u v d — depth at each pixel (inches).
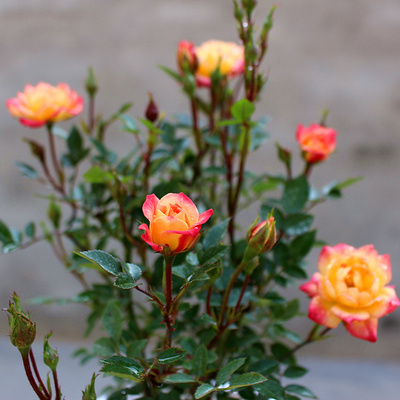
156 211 24.0
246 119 27.3
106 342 26.7
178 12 58.7
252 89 27.4
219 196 31.4
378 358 60.3
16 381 53.2
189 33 58.8
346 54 57.4
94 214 29.2
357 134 58.6
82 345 61.4
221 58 28.7
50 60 61.1
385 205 59.5
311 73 58.1
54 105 29.3
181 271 25.6
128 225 28.8
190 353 26.7
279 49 57.9
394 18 56.3
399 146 58.3
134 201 27.3
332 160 59.3
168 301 24.5
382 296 26.0
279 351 28.0
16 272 64.0
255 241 25.1
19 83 61.7
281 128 59.0
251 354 27.1
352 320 25.7
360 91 57.8
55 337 63.9
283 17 57.3
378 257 26.6
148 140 28.5
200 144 29.6
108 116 60.4
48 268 63.4
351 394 51.2
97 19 59.8
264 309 29.1
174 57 59.4
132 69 60.1
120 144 60.7
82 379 53.3
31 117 29.3
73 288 63.4
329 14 57.0
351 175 59.4
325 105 58.4
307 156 29.4
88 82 30.6
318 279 26.5
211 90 29.2
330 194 29.9
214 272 25.6
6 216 63.6
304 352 60.9
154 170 28.7
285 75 58.2
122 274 24.1
